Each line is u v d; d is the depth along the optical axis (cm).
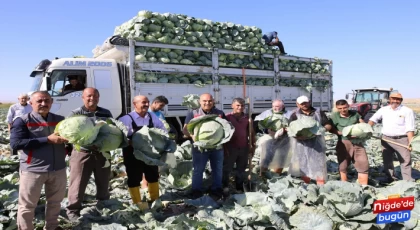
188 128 556
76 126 388
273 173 691
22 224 394
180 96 1141
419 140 620
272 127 645
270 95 1366
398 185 570
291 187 586
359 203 454
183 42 1173
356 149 638
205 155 581
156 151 466
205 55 1219
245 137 623
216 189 588
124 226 430
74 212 473
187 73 1151
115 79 1075
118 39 1035
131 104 1056
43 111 398
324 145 619
